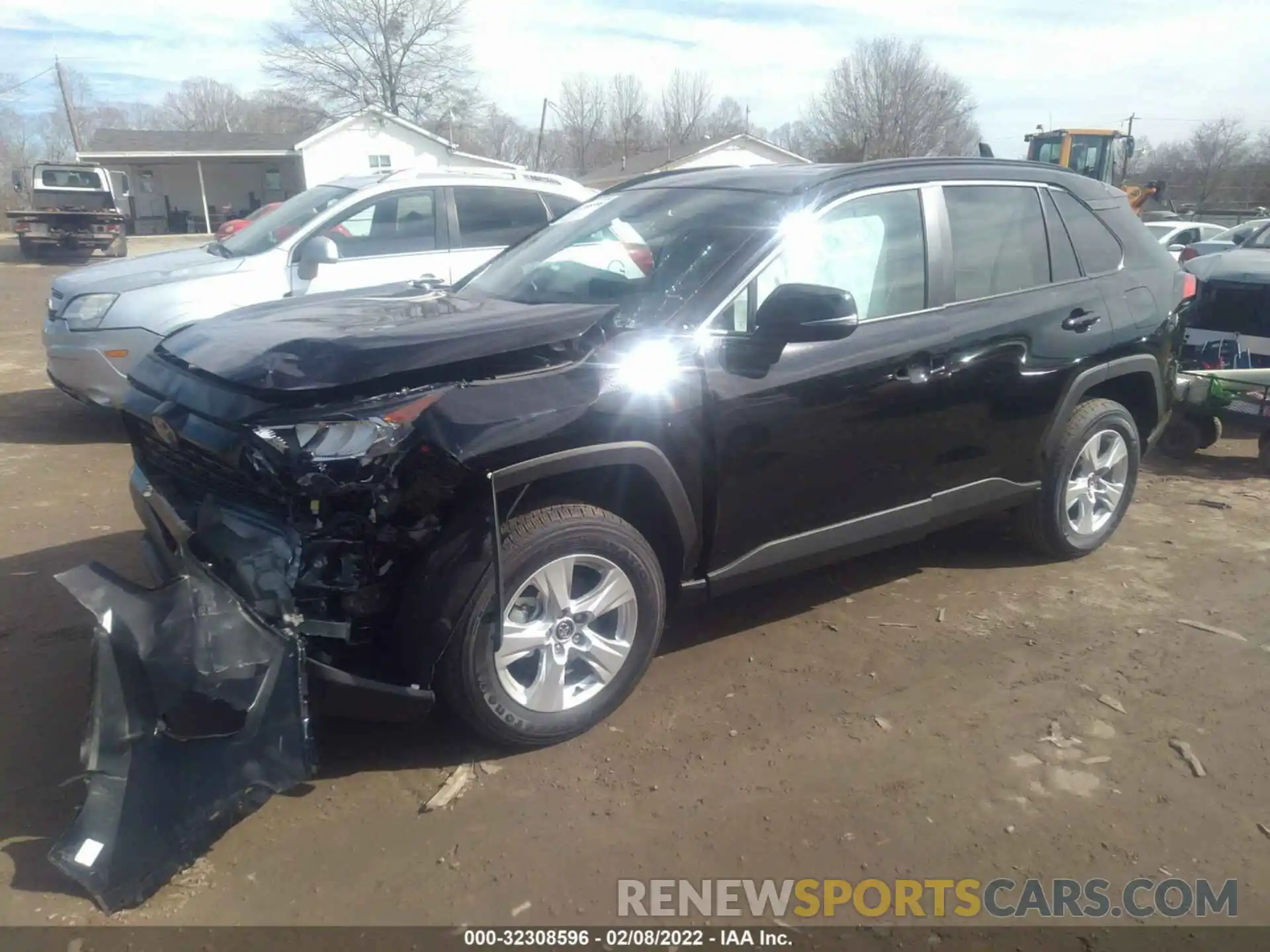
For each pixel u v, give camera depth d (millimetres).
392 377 2936
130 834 2629
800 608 4391
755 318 3438
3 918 2545
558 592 3176
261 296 6945
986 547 5109
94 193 28578
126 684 2723
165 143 46469
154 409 3256
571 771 3205
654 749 3322
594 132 68625
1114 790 3137
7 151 67562
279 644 2801
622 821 2971
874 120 49875
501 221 7891
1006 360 4211
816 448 3674
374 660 3090
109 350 6711
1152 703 3635
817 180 3875
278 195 48375
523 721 3195
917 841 2900
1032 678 3803
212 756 2742
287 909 2609
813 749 3332
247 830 2908
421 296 4117
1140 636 4148
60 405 8453
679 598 3590
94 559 4875
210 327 3631
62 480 6227
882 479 3934
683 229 3850
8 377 9750
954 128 50156
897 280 3938
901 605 4430
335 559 2908
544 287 4012
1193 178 57188
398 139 43844
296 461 2775
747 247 3609
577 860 2809
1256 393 6371
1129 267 4840
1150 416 5102
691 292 3529
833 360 3656
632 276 3766
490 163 46031
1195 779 3191
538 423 2969
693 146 43906
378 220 7406
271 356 3043
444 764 3234
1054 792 3127
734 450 3467
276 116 60219
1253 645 4078
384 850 2838
